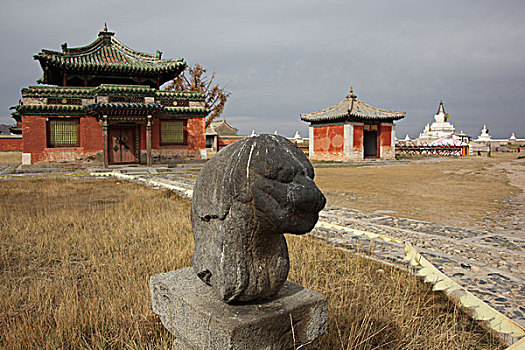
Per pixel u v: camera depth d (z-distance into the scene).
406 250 6.87
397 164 34.41
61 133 27.30
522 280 5.70
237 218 2.92
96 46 29.98
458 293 4.92
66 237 7.74
